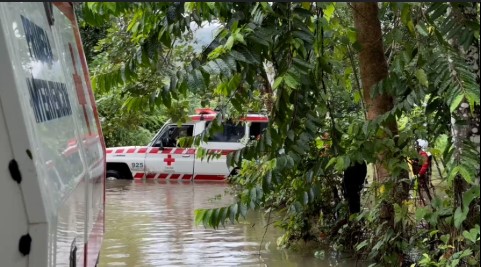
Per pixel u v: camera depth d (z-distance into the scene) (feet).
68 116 14.60
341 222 43.55
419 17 23.18
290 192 43.55
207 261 42.45
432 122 29.22
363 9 35.96
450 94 21.26
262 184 27.35
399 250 32.83
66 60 17.03
